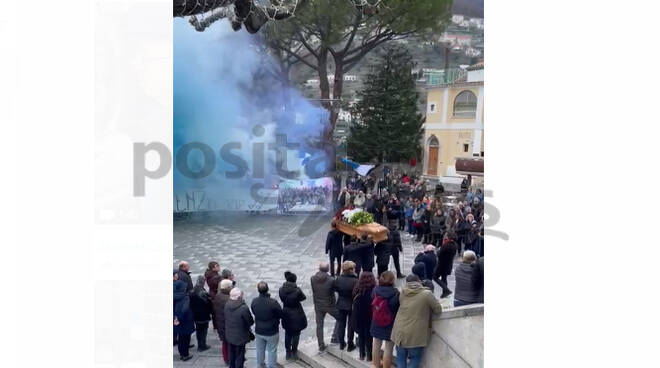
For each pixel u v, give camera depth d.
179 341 6.64
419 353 5.85
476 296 6.47
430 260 7.32
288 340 6.66
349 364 6.49
